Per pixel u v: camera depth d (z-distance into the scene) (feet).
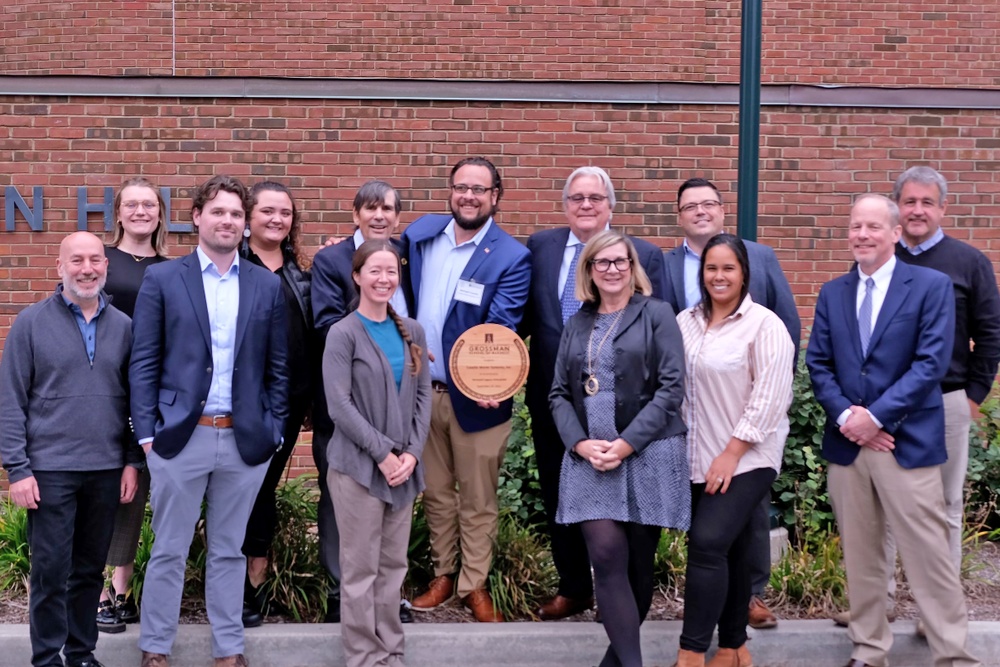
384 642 14.40
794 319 15.52
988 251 25.61
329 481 14.24
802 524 18.93
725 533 13.56
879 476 14.08
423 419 14.53
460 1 26.81
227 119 24.94
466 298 15.43
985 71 27.02
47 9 27.09
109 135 24.81
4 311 24.61
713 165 25.39
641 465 13.51
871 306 14.33
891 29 26.86
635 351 13.62
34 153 24.68
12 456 13.12
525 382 16.24
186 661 14.84
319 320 15.19
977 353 15.38
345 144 25.11
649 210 25.36
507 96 25.16
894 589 16.05
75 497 13.57
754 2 17.38
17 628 15.10
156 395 13.91
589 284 14.05
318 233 25.11
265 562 15.74
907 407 13.78
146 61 26.76
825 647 15.38
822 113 25.40
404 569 14.52
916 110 25.52
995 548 19.58
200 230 14.06
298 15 26.84
